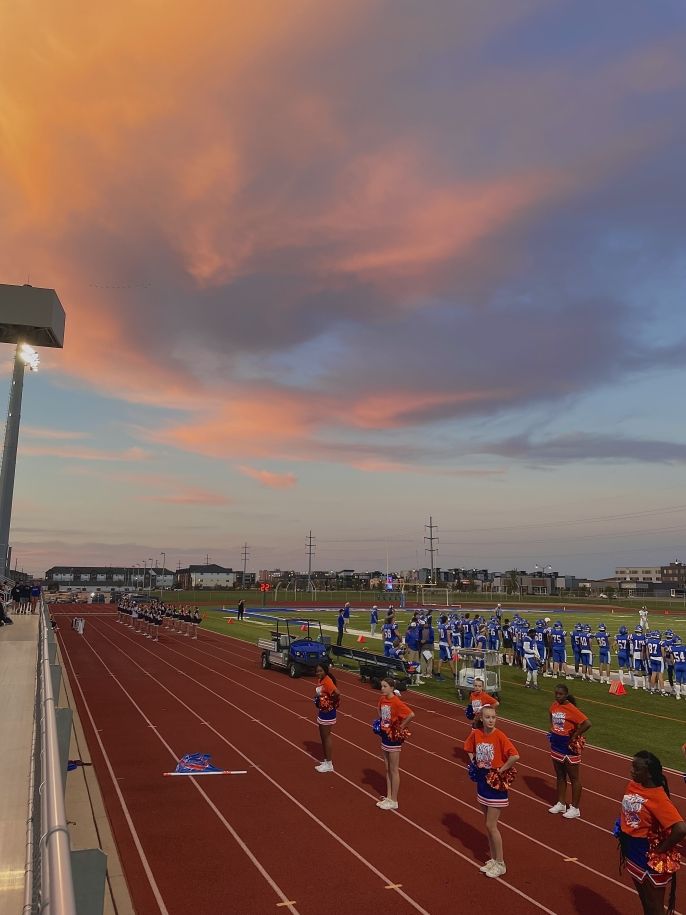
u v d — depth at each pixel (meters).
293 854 8.80
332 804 10.77
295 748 14.32
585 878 8.22
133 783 11.67
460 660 26.45
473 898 7.66
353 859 8.68
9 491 38.69
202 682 23.12
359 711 18.62
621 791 11.84
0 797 6.83
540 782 12.38
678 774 13.24
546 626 28.42
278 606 85.38
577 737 10.33
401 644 25.95
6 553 38.22
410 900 7.59
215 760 13.23
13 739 9.02
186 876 8.09
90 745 14.23
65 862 2.60
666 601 101.44
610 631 47.97
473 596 125.38
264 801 10.85
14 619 30.53
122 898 7.41
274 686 22.69
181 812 10.27
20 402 40.09
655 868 5.97
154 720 16.75
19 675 13.82
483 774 8.41
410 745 14.96
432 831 9.69
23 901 4.65
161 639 38.91
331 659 29.38
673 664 22.53
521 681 25.72
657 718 18.73
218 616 63.66
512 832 9.72
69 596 92.62
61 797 3.31
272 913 7.22
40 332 39.91
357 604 93.75
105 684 22.16
